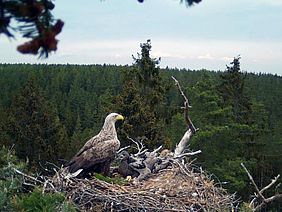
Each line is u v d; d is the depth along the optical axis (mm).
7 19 2352
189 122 13773
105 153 11008
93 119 53562
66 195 9445
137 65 30594
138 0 3062
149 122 27047
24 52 2371
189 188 10250
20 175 9633
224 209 9961
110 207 9352
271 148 41188
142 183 10688
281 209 28234
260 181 35625
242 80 39656
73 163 10930
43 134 32000
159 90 30484
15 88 57000
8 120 32031
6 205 6785
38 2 2432
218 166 33375
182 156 12141
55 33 2430
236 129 35219
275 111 62312
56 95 62188
